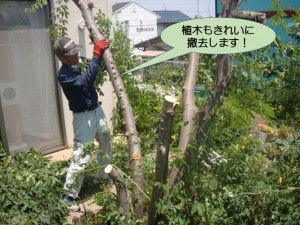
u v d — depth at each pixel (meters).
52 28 4.29
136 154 3.09
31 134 5.89
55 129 6.18
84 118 3.91
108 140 4.01
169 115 2.57
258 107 2.77
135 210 3.06
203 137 2.68
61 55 3.72
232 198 2.88
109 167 2.87
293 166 3.17
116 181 2.91
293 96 5.63
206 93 2.81
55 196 3.68
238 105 2.69
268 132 5.51
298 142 3.26
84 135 3.91
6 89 5.50
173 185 2.84
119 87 3.21
